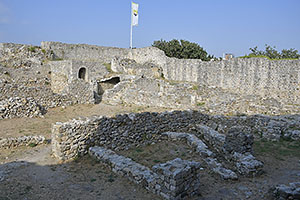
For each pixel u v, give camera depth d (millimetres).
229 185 8391
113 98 23984
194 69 33969
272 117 16672
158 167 7488
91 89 23016
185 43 52688
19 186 7762
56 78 32000
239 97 22844
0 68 27438
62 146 10086
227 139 11352
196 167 7613
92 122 11078
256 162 9258
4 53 33469
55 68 32469
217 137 12578
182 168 7246
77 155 10531
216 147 12461
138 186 8070
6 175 8422
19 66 30469
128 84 26500
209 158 10688
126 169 8688
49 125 15453
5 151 10844
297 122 15328
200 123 16703
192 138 13203
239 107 19828
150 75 36062
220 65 30453
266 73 25859
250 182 8594
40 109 17703
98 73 33375
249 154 10273
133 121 12695
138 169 8531
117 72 35656
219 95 25781
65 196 7367
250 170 9047
